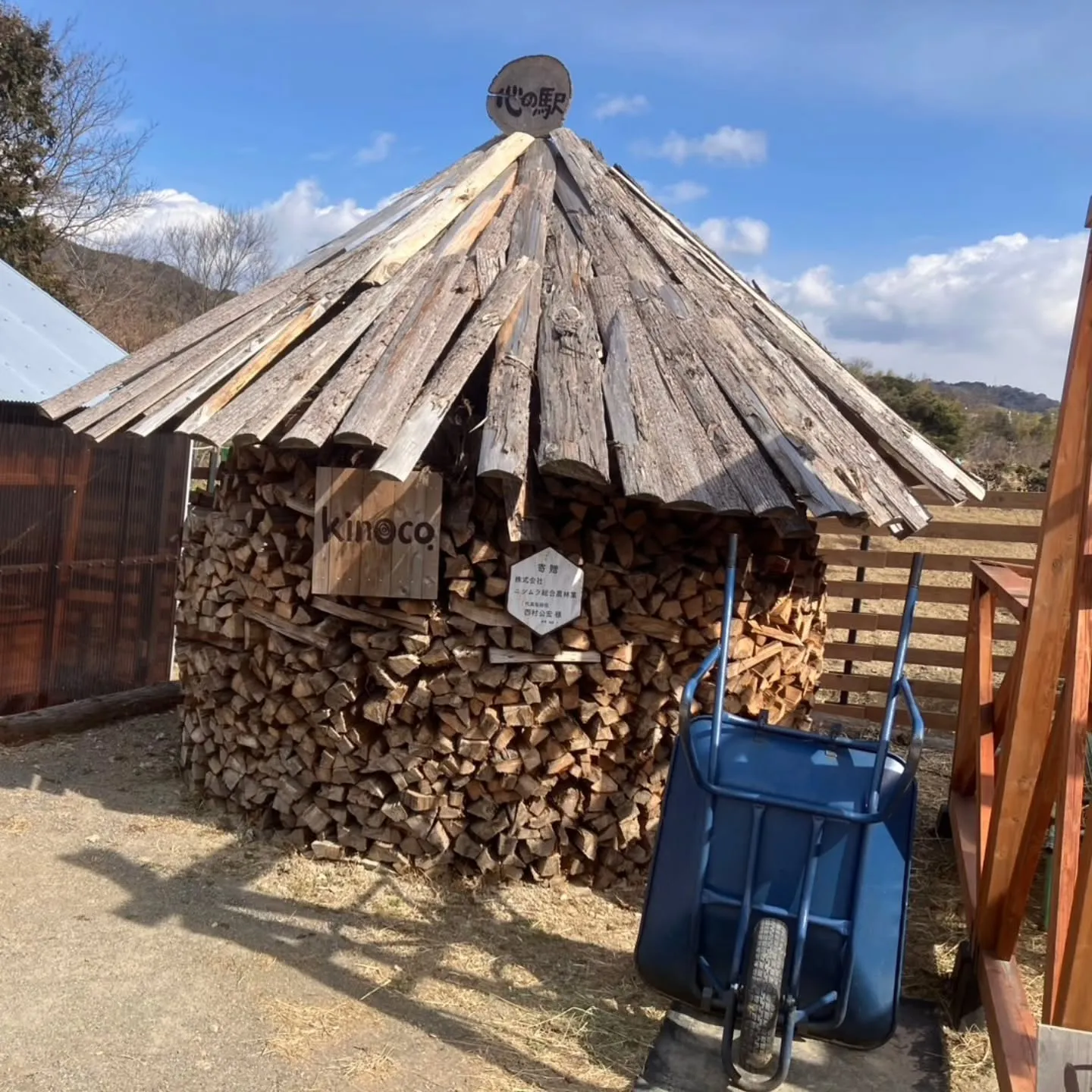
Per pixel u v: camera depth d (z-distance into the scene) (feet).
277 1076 10.22
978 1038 11.98
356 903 14.08
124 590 23.44
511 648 14.35
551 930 13.80
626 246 17.83
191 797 17.19
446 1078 10.41
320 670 14.92
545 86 19.88
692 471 13.07
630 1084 10.57
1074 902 8.20
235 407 13.99
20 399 20.52
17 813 16.31
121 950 12.42
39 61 71.82
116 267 101.60
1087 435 9.19
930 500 24.84
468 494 14.28
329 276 17.28
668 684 14.74
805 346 18.48
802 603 16.46
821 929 9.86
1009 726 11.29
